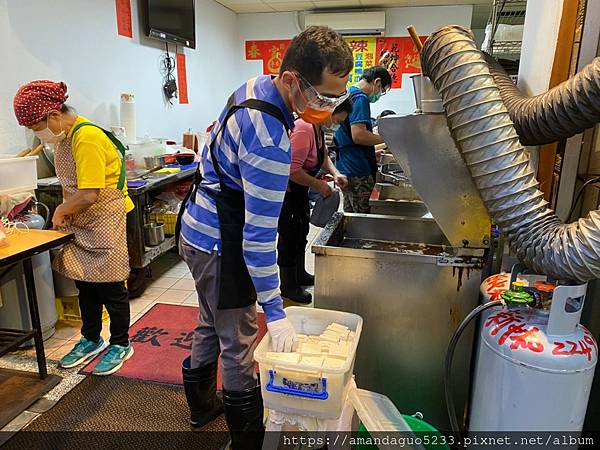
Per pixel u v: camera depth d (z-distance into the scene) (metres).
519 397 1.16
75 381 2.15
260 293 1.31
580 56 1.45
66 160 2.09
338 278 1.64
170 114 4.91
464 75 1.19
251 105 1.22
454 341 1.34
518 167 1.16
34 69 3.00
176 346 2.49
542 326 1.19
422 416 1.71
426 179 1.50
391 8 6.16
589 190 1.58
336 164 3.20
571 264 1.06
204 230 1.40
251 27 6.53
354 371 1.73
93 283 2.22
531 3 1.87
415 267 1.56
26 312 2.35
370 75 3.08
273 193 1.22
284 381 1.27
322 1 5.82
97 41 3.63
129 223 2.72
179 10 4.66
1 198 2.23
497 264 1.84
